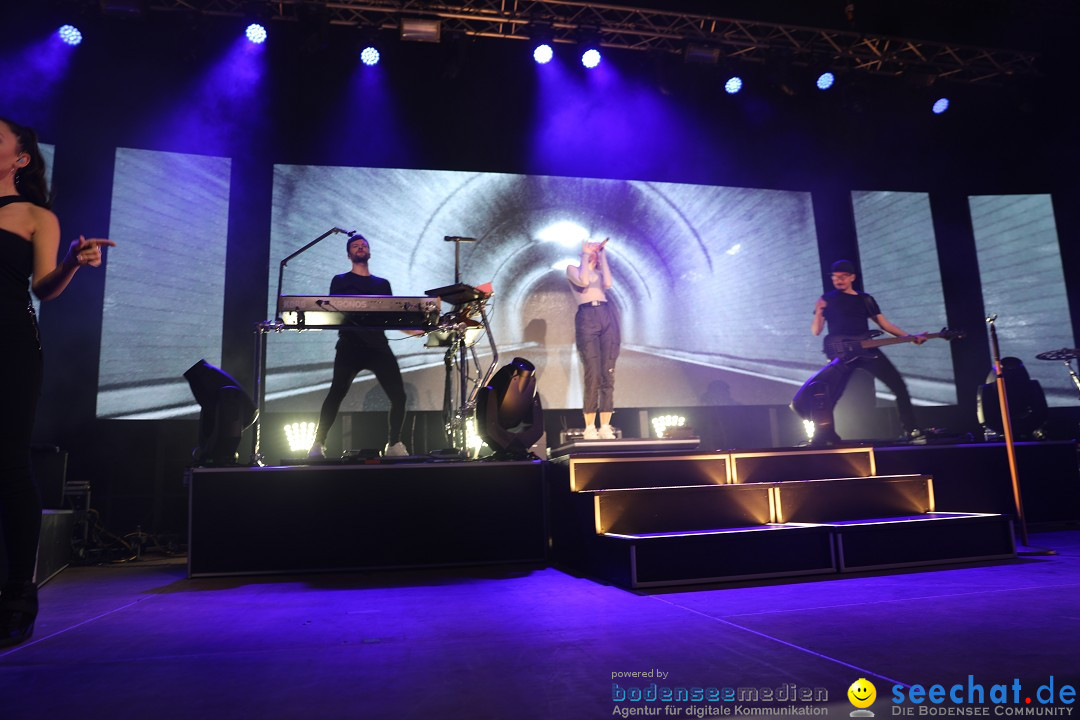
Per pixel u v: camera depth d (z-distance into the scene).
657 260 7.21
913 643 1.88
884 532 3.27
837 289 5.14
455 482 3.92
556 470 3.95
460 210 6.92
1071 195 7.74
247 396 4.08
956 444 4.76
